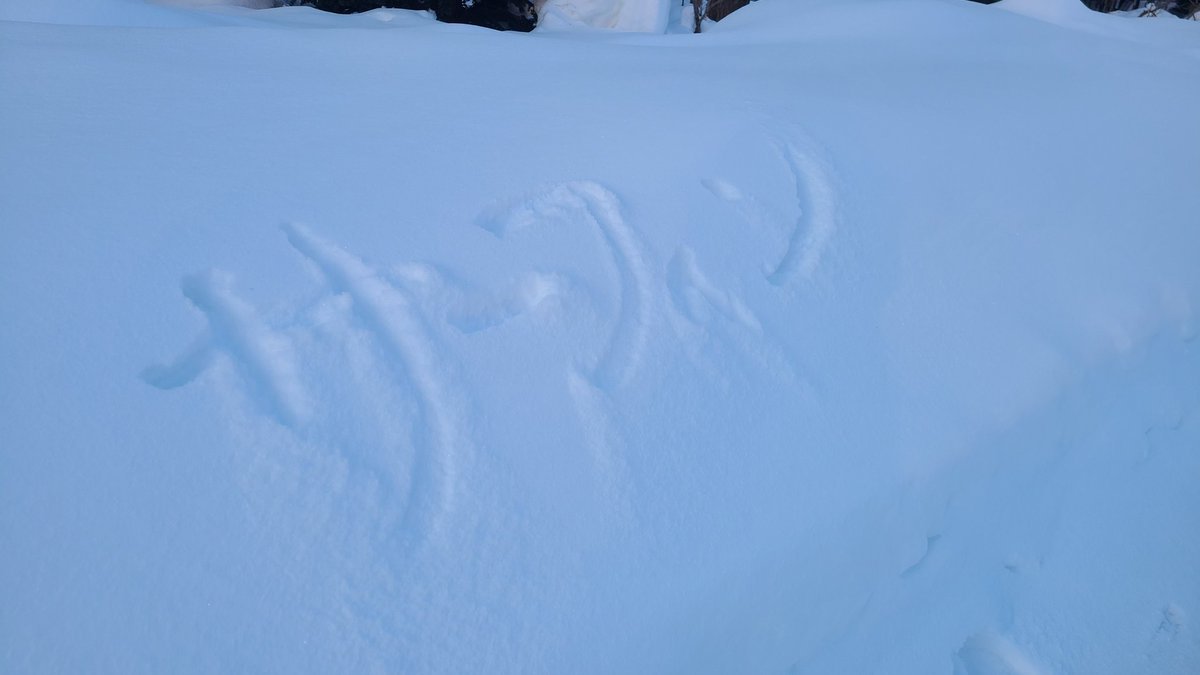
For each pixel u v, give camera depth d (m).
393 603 1.44
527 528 1.61
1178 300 2.88
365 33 3.52
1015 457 2.26
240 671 1.32
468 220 2.12
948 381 2.26
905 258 2.57
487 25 5.84
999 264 2.70
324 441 1.58
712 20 6.57
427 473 1.62
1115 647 2.09
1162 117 3.84
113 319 1.64
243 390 1.61
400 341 1.79
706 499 1.77
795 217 2.50
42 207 1.88
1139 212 3.16
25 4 3.87
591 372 1.89
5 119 2.25
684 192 2.39
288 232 1.96
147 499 1.42
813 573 1.81
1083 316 2.65
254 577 1.40
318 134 2.45
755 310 2.18
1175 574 2.28
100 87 2.55
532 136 2.59
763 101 3.11
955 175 2.96
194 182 2.07
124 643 1.29
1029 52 4.68
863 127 3.03
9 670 1.21
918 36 4.77
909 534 1.99
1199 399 2.77
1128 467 2.51
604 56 3.76
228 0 6.06
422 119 2.64
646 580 1.61
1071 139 3.41
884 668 1.90
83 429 1.47
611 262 2.12
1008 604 2.12
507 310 1.96
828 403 2.07
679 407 1.90
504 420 1.73
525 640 1.48
